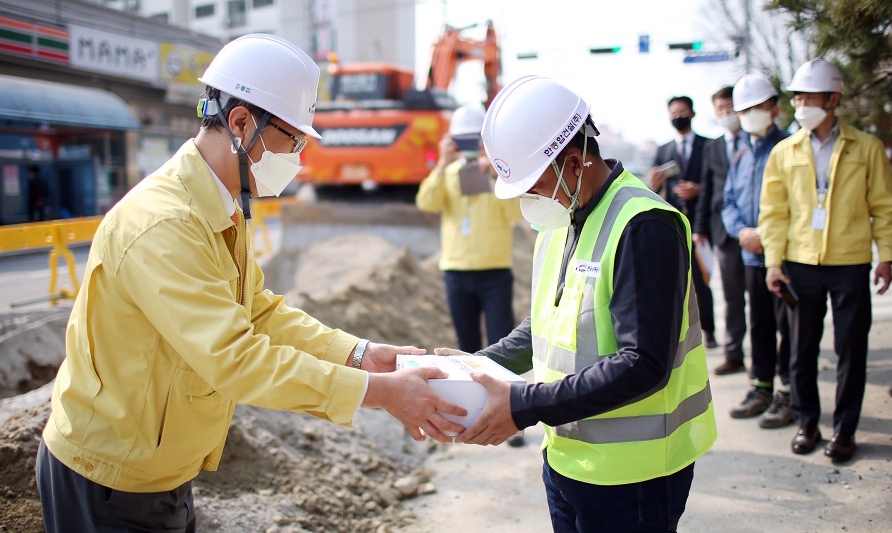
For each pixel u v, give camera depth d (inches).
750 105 179.8
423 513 149.6
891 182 149.5
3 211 612.4
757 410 188.1
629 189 78.6
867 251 148.9
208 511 125.6
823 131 152.6
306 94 81.3
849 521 131.3
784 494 143.7
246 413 159.5
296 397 73.6
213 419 81.1
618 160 85.7
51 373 218.1
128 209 75.4
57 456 77.4
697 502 143.7
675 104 235.3
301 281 420.5
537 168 77.2
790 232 156.6
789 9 150.8
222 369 71.7
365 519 143.2
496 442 77.8
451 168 208.8
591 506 80.2
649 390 72.6
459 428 78.0
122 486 76.9
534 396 75.4
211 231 77.3
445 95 571.2
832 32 144.4
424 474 169.0
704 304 248.5
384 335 277.4
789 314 161.3
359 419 186.4
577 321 78.7
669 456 78.9
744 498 143.6
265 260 462.3
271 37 82.0
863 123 177.9
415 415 76.9
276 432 160.2
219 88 77.8
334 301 278.7
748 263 187.0
